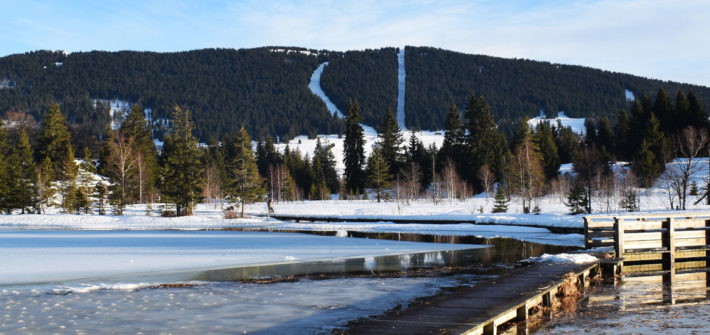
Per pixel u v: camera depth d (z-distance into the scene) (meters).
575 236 33.69
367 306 13.02
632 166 71.38
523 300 12.53
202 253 24.62
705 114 86.88
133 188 74.56
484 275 17.84
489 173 83.50
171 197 62.81
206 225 50.53
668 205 55.50
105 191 66.75
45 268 19.73
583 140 127.62
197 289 15.42
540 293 13.45
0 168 69.38
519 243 29.73
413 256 23.48
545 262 19.33
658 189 64.88
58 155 89.12
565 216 39.25
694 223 26.17
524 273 16.66
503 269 19.19
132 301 13.66
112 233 39.25
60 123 91.62
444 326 10.25
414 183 86.56
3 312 12.35
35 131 129.00
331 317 11.88
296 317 11.89
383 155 102.38
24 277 17.62
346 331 10.03
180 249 26.42
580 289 16.91
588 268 17.98
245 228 45.91
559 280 15.28
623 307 13.77
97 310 12.60
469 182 90.25
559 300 14.73
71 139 118.06
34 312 12.37
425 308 11.89
